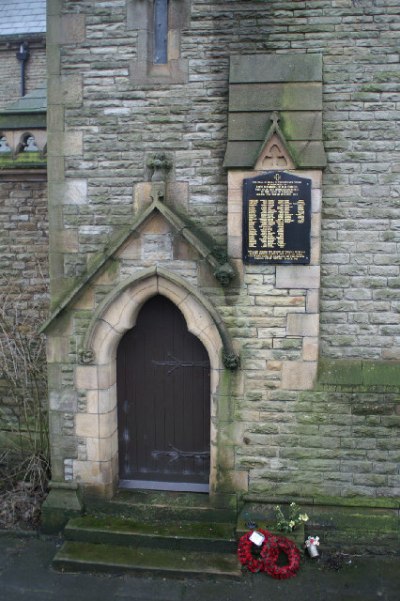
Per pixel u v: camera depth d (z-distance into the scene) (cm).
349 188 596
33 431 767
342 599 541
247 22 589
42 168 750
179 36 597
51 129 617
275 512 621
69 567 589
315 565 590
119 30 602
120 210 618
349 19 579
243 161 580
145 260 611
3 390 779
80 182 620
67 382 643
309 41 586
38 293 778
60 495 654
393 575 575
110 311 623
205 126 602
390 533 608
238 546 597
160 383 664
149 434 673
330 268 608
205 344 618
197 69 597
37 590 560
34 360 745
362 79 584
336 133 591
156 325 657
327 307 612
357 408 608
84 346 629
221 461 630
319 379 608
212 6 591
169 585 567
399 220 595
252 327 606
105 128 612
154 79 602
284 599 543
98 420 644
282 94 584
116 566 582
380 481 616
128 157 612
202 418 662
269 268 597
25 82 1243
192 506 636
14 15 1271
